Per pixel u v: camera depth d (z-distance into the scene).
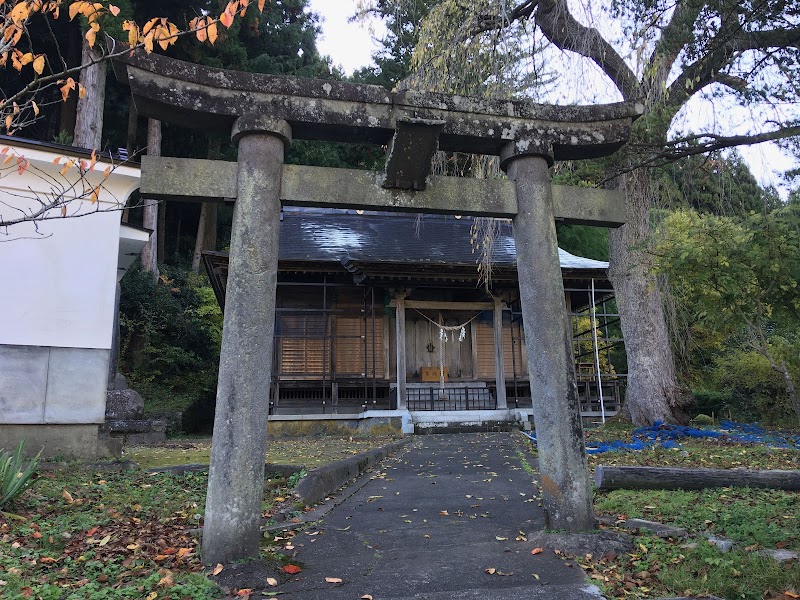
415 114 4.92
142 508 6.03
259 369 4.24
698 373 20.73
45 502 6.09
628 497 6.10
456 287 18.06
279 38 25.44
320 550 4.70
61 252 8.75
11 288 8.41
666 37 5.68
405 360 18.92
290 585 3.80
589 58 7.16
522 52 7.72
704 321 13.29
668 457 8.60
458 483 7.93
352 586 3.78
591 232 29.42
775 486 6.30
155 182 4.41
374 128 4.82
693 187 8.87
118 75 4.43
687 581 3.67
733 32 5.50
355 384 18.05
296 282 17.62
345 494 7.27
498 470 8.95
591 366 19.77
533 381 4.90
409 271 16.59
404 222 23.41
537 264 4.98
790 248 8.52
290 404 17.55
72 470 7.64
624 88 9.05
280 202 4.64
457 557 4.37
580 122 5.32
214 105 4.53
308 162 24.38
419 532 5.32
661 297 12.79
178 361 21.92
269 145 4.60
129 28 3.99
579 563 4.14
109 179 8.96
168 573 3.87
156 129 22.80
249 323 4.26
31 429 8.33
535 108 5.23
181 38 21.41
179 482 7.48
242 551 4.01
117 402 13.09
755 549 4.22
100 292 8.92
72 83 4.30
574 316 19.95
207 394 22.06
